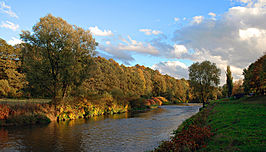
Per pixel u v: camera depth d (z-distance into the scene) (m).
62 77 25.27
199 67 42.66
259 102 27.41
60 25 25.62
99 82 49.22
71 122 21.86
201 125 13.43
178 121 23.12
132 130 16.95
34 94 38.66
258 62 38.22
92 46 28.78
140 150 10.70
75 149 11.05
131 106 44.00
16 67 41.00
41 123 20.52
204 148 7.56
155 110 42.81
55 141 12.89
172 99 86.50
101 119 25.05
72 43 26.59
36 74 23.83
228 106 26.33
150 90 78.19
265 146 6.71
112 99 35.16
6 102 21.80
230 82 67.50
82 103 27.25
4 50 39.69
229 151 6.72
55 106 23.92
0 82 35.47
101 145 11.87
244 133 8.89
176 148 7.26
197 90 43.38
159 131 16.45
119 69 62.06
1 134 14.90
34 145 11.87
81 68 27.47
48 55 24.86
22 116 19.62
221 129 10.66
